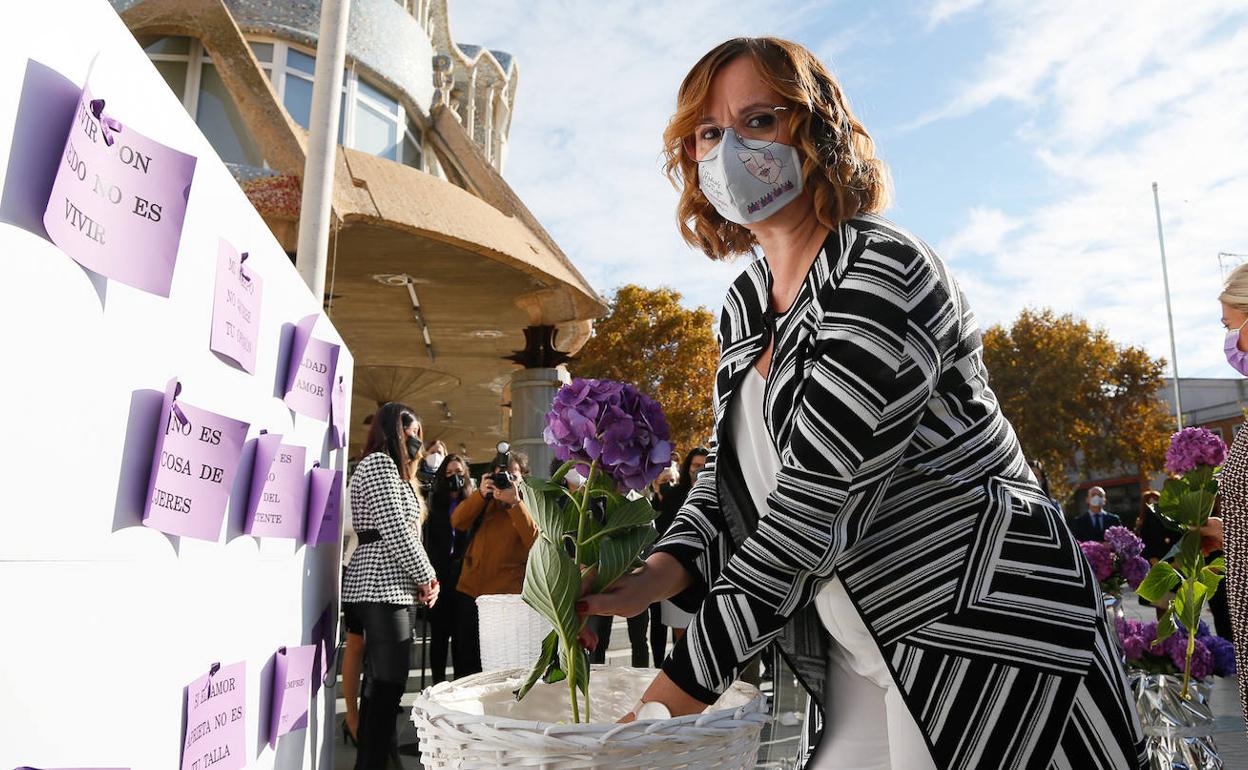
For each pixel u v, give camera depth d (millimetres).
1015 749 1072
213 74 8602
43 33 754
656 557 1394
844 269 1157
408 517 4305
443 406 22172
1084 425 34969
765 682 5062
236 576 1509
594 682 1492
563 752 987
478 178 13258
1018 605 1099
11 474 728
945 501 1140
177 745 1195
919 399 1095
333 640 2783
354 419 22578
